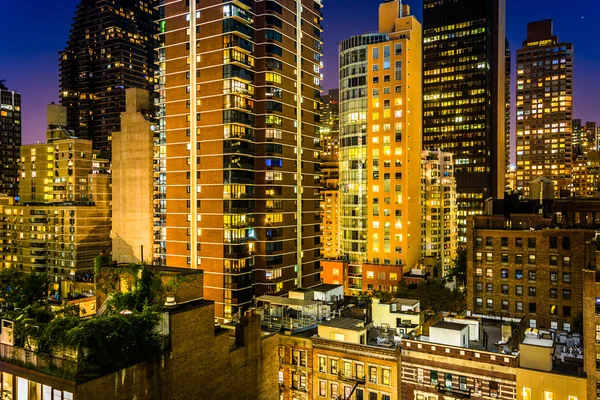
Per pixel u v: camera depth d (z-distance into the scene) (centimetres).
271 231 11700
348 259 15875
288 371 6462
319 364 6234
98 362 3666
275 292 11606
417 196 15838
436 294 10488
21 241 18700
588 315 5494
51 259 18000
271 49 11825
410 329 6481
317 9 13875
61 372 3656
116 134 17300
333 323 6431
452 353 5631
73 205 17762
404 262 14925
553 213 10844
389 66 15250
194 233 11631
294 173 12581
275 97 11925
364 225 15612
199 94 11588
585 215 10600
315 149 13538
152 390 3997
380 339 6291
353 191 15800
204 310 4591
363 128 15688
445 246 17762
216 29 11269
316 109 13625
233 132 11119
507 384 5341
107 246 18488
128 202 17000
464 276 13462
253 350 5328
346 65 16112
